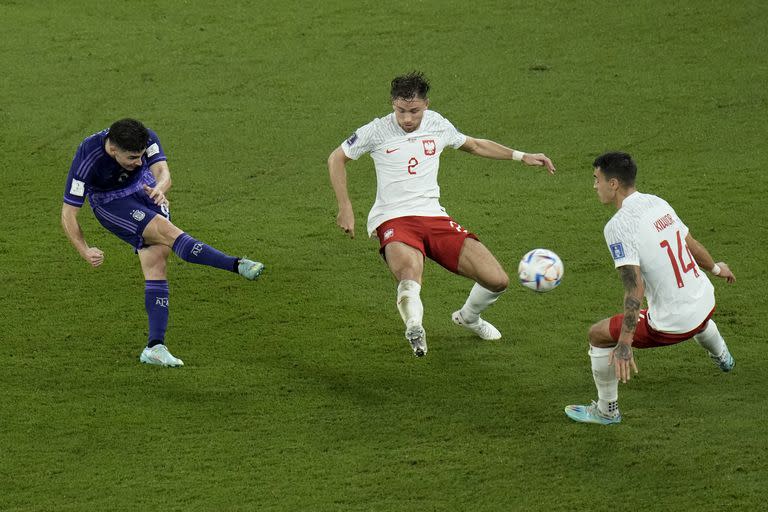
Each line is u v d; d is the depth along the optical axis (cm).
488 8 5516
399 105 2469
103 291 3133
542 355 2700
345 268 3291
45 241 3497
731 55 4884
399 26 5350
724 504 2014
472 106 4541
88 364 2673
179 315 2972
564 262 3269
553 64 4897
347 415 2406
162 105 4634
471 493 2086
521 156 2670
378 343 2792
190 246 2550
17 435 2323
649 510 2008
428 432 2322
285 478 2152
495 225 3550
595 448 2233
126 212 2597
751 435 2250
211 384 2564
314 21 5447
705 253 2292
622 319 2162
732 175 3841
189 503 2067
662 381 2528
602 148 4138
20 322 2923
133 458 2233
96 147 2514
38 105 4628
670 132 4241
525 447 2247
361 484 2125
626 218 2148
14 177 4016
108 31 5375
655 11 5375
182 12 5588
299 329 2883
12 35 5319
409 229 2533
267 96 4703
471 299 2678
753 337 2731
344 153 2556
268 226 3609
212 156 4181
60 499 2086
